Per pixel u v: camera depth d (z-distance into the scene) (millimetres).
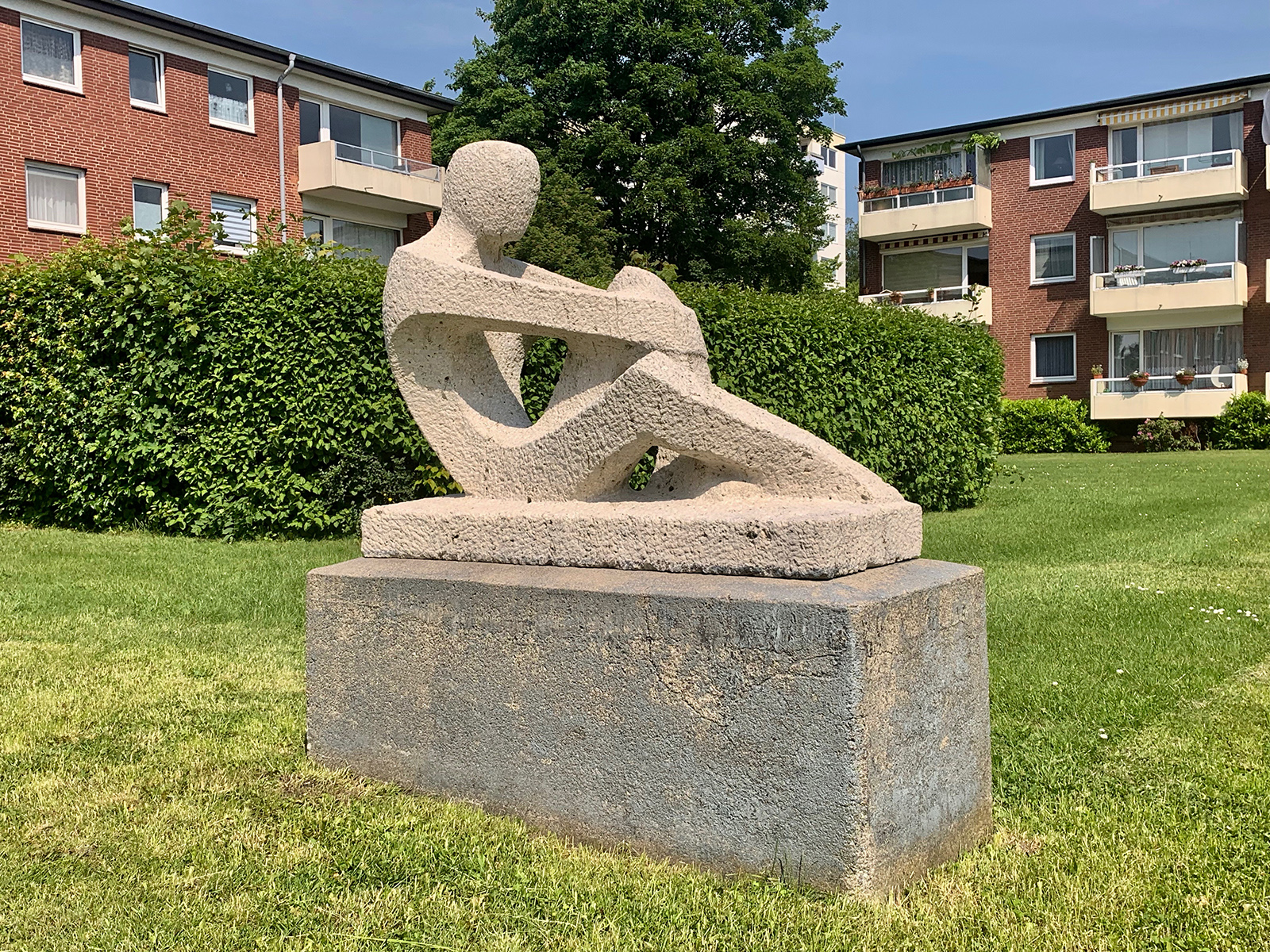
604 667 3381
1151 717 4711
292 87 23281
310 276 10445
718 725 3164
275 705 4988
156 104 20984
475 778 3707
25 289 10969
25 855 3400
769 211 29422
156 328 10312
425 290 4148
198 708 4949
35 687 5258
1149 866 3256
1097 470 17812
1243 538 9617
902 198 31078
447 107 26078
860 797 2941
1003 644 6098
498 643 3617
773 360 11266
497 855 3363
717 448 3674
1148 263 28500
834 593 3045
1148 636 6152
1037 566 8570
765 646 3062
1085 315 29250
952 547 9617
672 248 28625
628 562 3545
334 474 10383
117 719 4777
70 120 19625
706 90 28172
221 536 10367
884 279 32500
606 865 3277
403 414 10523
